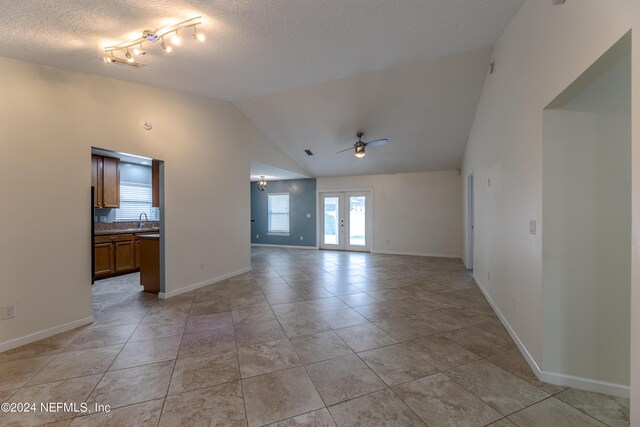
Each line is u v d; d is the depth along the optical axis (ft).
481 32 9.34
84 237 9.75
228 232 16.33
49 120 8.95
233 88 13.25
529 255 7.15
